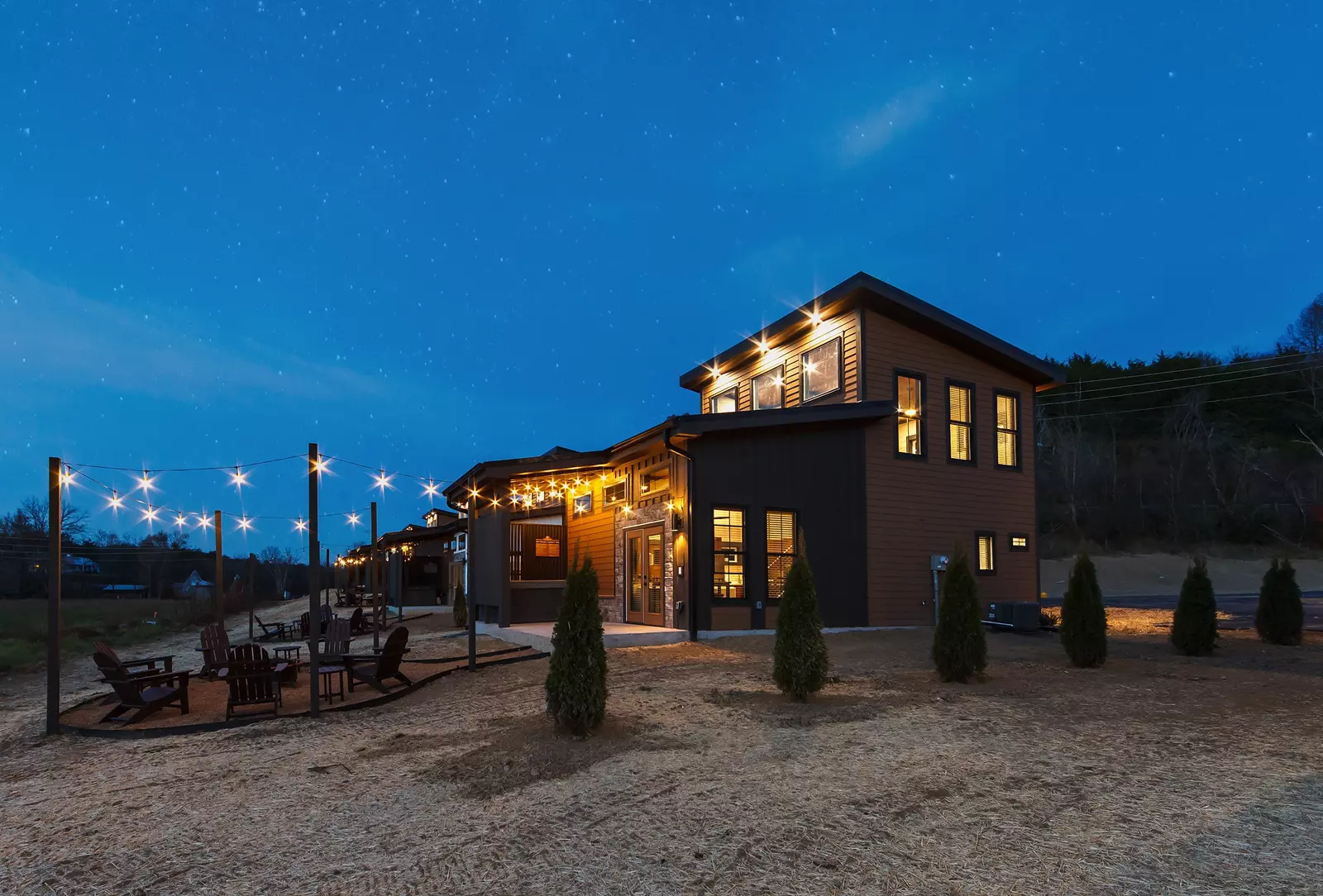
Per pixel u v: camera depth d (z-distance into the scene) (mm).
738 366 19438
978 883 3627
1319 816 4281
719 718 7055
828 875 3775
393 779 5711
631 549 15773
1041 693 8008
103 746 7391
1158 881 3576
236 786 5754
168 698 8492
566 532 16625
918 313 15672
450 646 13852
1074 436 46688
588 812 4766
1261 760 5348
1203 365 48469
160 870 4270
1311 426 43812
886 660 10570
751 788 5055
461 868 4078
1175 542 40781
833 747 5957
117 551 37406
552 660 6672
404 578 33344
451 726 7379
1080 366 52844
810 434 14750
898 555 15391
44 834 4926
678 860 4031
